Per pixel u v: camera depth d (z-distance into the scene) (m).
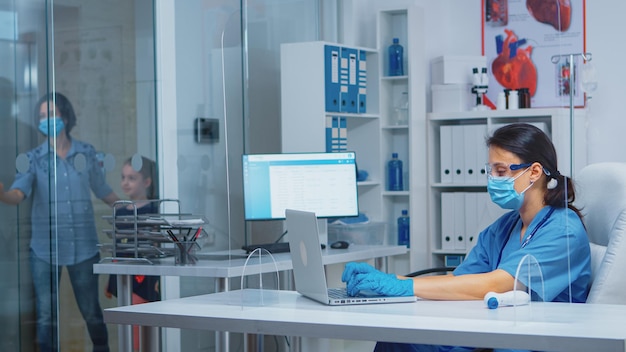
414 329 2.11
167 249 3.95
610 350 1.93
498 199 2.72
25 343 4.01
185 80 4.66
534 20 5.87
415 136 5.55
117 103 4.38
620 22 5.57
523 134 2.72
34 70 4.04
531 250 2.63
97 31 4.29
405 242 5.57
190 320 2.42
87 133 4.25
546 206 2.73
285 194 4.20
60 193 4.14
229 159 4.89
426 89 5.96
